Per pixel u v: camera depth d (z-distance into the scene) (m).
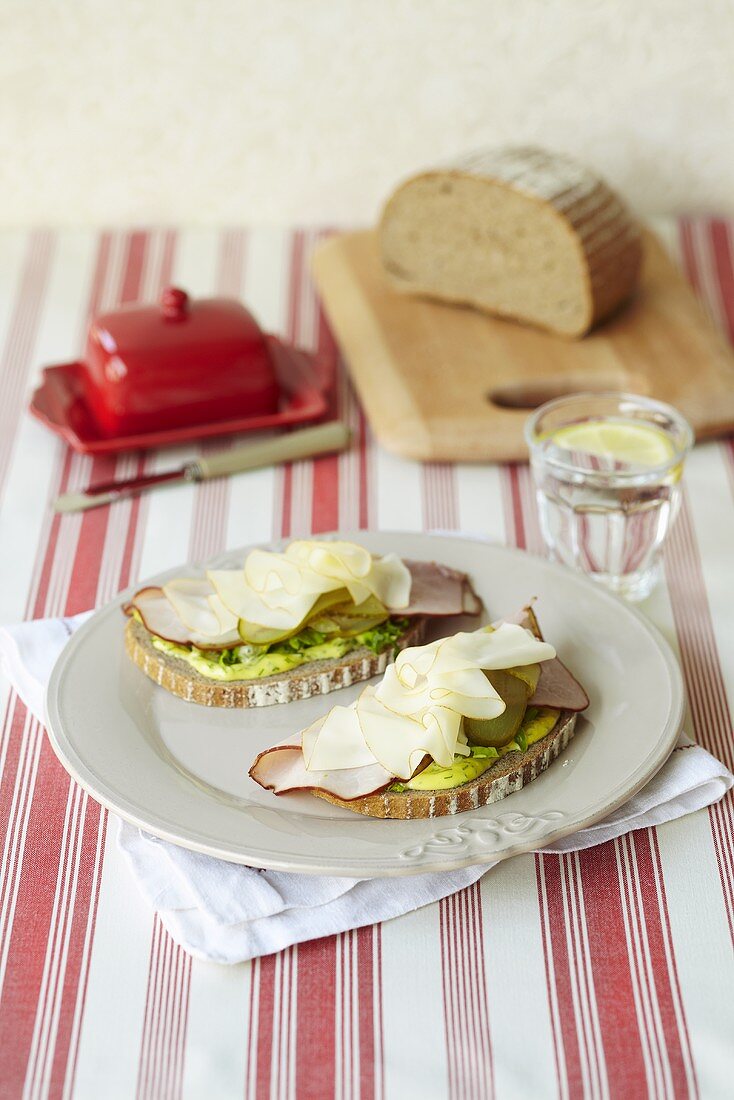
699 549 1.30
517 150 1.52
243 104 1.66
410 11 1.62
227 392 1.40
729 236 1.68
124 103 1.66
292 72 1.65
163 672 1.15
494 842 1.05
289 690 1.15
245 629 1.14
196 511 1.34
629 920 1.06
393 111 1.67
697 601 1.26
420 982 1.04
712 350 1.45
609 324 1.49
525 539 1.32
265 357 1.40
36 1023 1.03
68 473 1.38
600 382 1.42
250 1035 1.02
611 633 1.17
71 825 1.11
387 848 1.05
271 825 1.07
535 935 1.06
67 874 1.09
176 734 1.13
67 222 1.72
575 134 1.68
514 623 1.14
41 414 1.40
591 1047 1.02
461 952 1.05
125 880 1.09
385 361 1.45
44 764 1.14
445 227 1.49
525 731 1.10
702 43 1.63
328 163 1.70
